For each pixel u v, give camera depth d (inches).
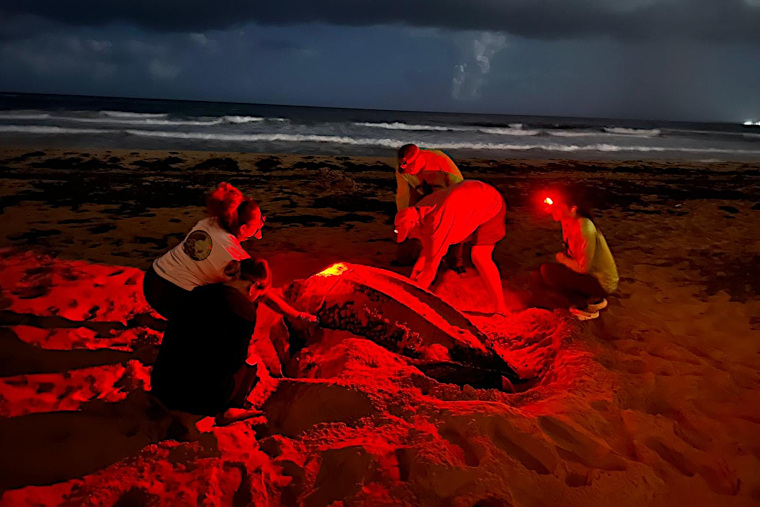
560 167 770.8
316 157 745.6
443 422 126.8
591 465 122.6
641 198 529.0
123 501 103.2
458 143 1104.2
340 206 441.1
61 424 123.3
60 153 639.1
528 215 438.6
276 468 113.0
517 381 165.6
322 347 165.2
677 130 2298.2
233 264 132.4
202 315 128.3
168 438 124.3
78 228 328.5
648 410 151.3
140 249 292.5
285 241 325.7
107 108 1913.1
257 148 861.2
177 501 101.3
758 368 183.2
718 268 300.5
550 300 241.0
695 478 122.1
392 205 458.6
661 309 234.7
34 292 206.8
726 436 140.1
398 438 122.4
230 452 117.0
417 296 172.9
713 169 836.6
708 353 191.2
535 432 125.5
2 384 139.4
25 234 308.8
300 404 134.3
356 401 133.7
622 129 1982.0
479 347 161.9
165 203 412.2
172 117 1359.5
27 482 107.3
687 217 442.0
